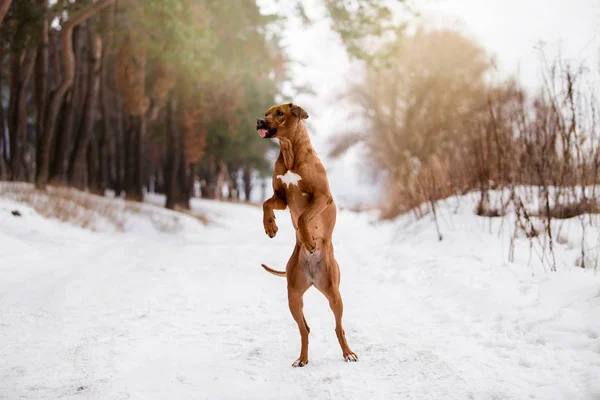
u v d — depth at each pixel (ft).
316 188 14.33
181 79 80.33
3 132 84.28
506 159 31.32
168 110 88.69
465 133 39.47
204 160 133.59
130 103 73.87
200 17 59.98
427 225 36.29
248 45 74.84
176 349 15.98
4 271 26.86
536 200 30.99
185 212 89.86
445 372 13.38
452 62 88.99
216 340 16.93
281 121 14.23
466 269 24.27
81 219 49.75
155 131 118.21
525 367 13.48
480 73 87.25
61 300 21.71
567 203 28.35
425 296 21.65
